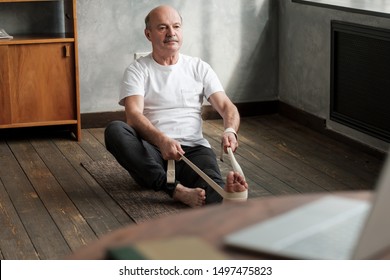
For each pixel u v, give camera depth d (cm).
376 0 441
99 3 459
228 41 493
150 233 107
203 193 315
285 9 491
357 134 425
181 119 339
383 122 398
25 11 453
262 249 100
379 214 92
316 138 449
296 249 100
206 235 106
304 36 471
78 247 283
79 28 458
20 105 430
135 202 332
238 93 502
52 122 436
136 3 466
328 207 116
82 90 466
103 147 430
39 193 347
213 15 486
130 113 328
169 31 332
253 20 495
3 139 446
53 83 434
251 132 464
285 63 498
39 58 428
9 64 423
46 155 413
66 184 361
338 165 394
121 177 370
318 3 442
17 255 275
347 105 430
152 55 342
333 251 100
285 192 350
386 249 96
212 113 495
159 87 338
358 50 412
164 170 333
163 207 324
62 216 317
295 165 394
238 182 274
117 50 468
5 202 335
